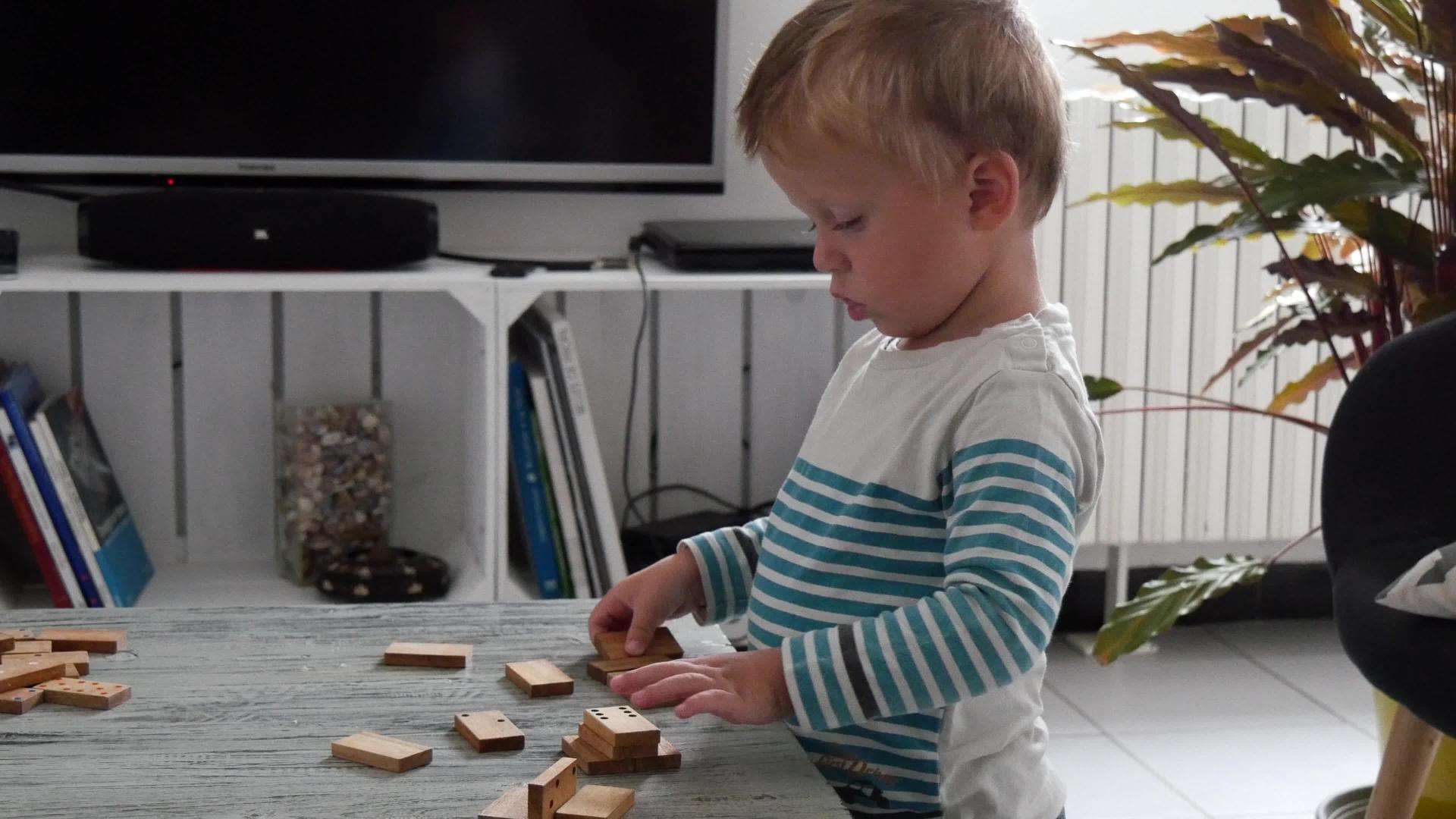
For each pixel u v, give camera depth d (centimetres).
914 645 74
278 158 199
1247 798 187
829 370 226
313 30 197
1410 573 103
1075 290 226
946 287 82
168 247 180
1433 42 136
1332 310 156
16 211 203
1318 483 240
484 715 77
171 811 66
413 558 198
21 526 188
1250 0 233
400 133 201
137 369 207
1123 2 230
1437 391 121
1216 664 234
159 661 86
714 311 221
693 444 224
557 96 204
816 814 68
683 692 75
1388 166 143
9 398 177
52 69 191
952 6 81
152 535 211
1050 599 75
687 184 210
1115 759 198
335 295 211
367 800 68
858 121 78
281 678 84
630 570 207
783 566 87
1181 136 159
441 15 199
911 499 83
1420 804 147
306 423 200
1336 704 218
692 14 204
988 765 83
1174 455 233
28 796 68
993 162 80
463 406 214
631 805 68
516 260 198
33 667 82
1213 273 229
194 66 195
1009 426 79
